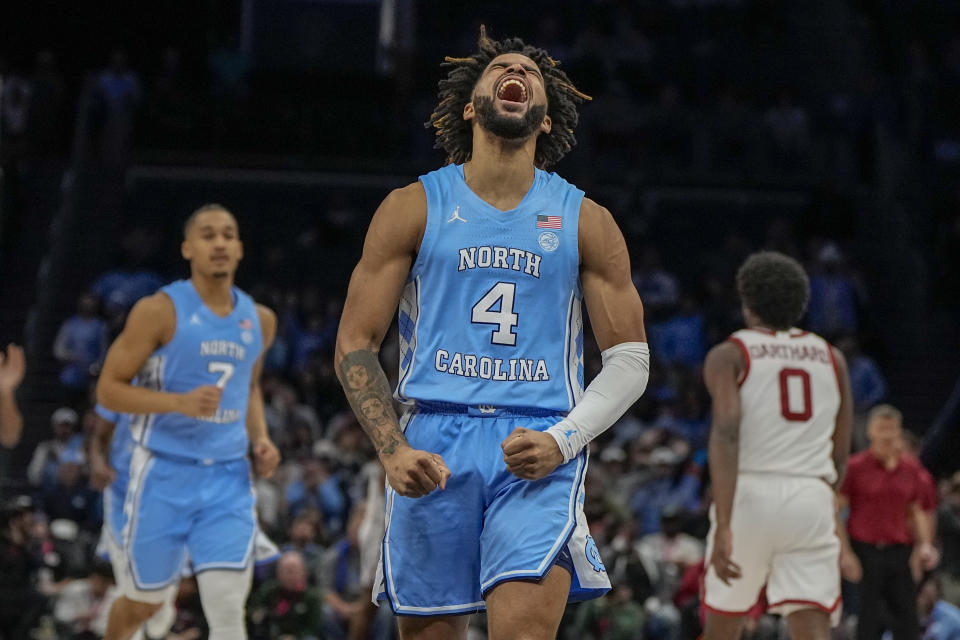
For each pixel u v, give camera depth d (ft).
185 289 30.07
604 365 18.15
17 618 43.68
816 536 26.48
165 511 28.66
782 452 26.76
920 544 36.45
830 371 27.37
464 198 18.30
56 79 103.30
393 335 79.77
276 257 94.94
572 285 18.29
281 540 52.65
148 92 109.50
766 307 27.43
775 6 125.18
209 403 27.94
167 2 121.90
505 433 17.67
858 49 120.26
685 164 102.37
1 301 91.40
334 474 63.21
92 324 80.23
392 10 121.90
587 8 124.88
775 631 45.01
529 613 16.83
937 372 88.99
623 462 63.98
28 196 98.22
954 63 118.73
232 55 112.27
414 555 17.63
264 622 44.96
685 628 46.34
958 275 92.43
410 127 106.42
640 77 112.27
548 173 19.11
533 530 17.15
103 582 44.24
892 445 35.78
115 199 97.30
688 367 79.10
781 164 103.24
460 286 17.95
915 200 100.99
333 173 102.68
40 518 51.93
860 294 87.15
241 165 102.01
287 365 81.20
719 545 26.08
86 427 62.80
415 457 16.29
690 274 97.60
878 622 35.88
